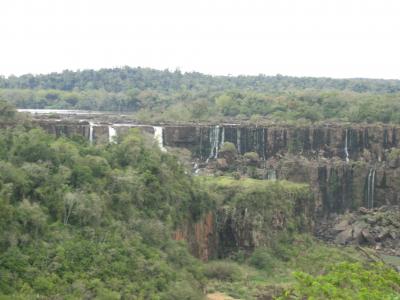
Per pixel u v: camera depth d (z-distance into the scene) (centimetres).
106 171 8850
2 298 6109
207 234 11050
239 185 12381
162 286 7700
